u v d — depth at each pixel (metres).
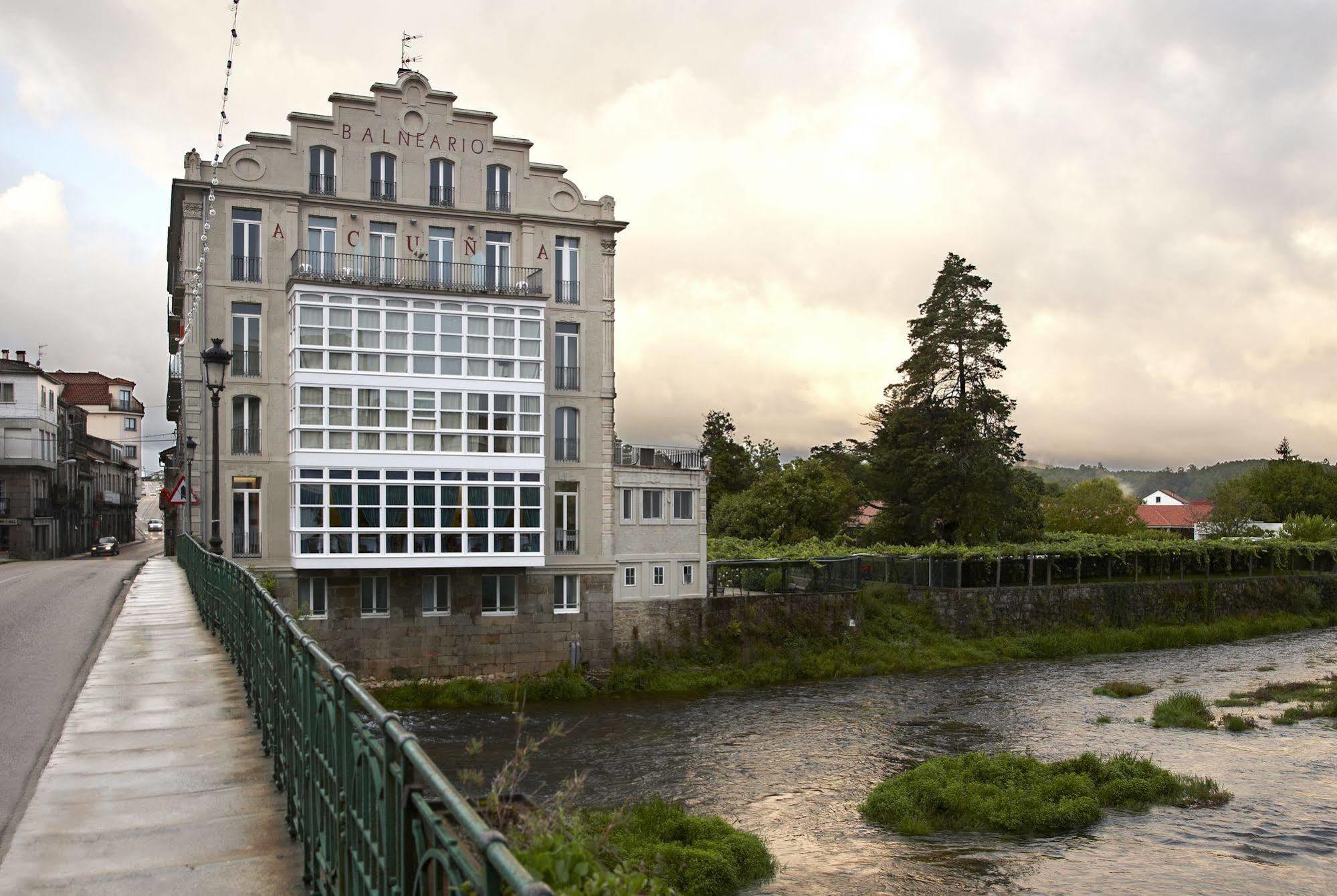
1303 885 17.06
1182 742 27.23
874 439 59.97
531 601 35.12
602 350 36.56
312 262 33.03
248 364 32.16
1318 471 94.75
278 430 32.28
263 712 8.98
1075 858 18.50
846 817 21.41
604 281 36.59
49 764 8.31
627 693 34.94
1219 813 20.97
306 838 5.94
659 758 26.39
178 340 43.72
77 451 72.12
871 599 44.72
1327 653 44.56
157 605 21.30
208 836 6.58
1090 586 50.47
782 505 60.41
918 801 21.66
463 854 3.18
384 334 32.22
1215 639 49.25
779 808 22.11
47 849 6.31
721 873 16.81
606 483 36.44
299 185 33.00
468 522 33.00
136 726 9.67
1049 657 44.75
